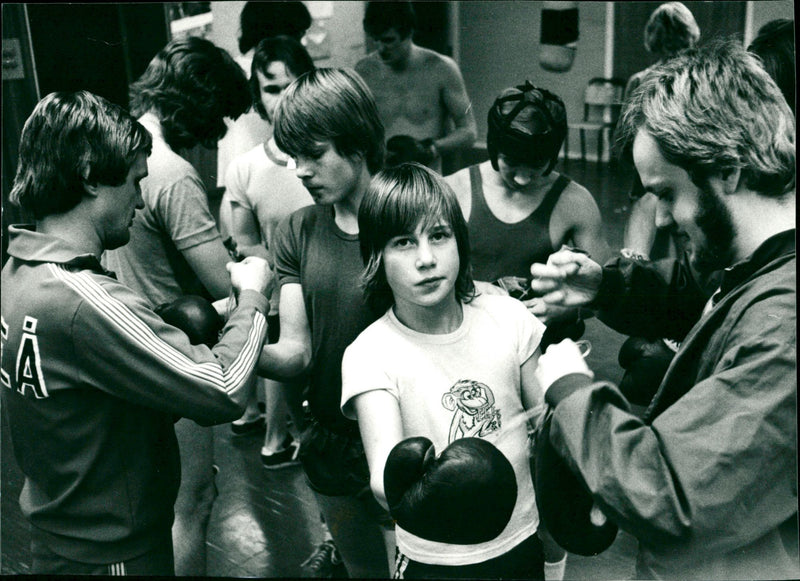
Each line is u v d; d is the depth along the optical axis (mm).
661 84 1095
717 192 1054
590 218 1602
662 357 1424
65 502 1260
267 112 2039
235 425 2650
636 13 4156
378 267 1378
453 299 1409
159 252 1645
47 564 1306
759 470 919
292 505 2230
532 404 1436
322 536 2078
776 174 1023
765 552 1039
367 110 1413
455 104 2195
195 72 1622
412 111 2211
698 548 976
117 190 1247
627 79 4039
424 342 1390
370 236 1354
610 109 3281
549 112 1513
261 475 2402
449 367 1377
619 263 1490
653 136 1081
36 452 1261
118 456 1252
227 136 2553
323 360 1502
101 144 1197
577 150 3578
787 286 971
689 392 975
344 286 1445
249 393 1259
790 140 1025
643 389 1431
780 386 917
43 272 1191
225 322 1432
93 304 1158
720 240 1095
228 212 2074
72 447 1230
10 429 1296
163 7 3195
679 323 1447
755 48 1407
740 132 1016
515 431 1392
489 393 1380
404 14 2111
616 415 1017
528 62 2582
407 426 1376
